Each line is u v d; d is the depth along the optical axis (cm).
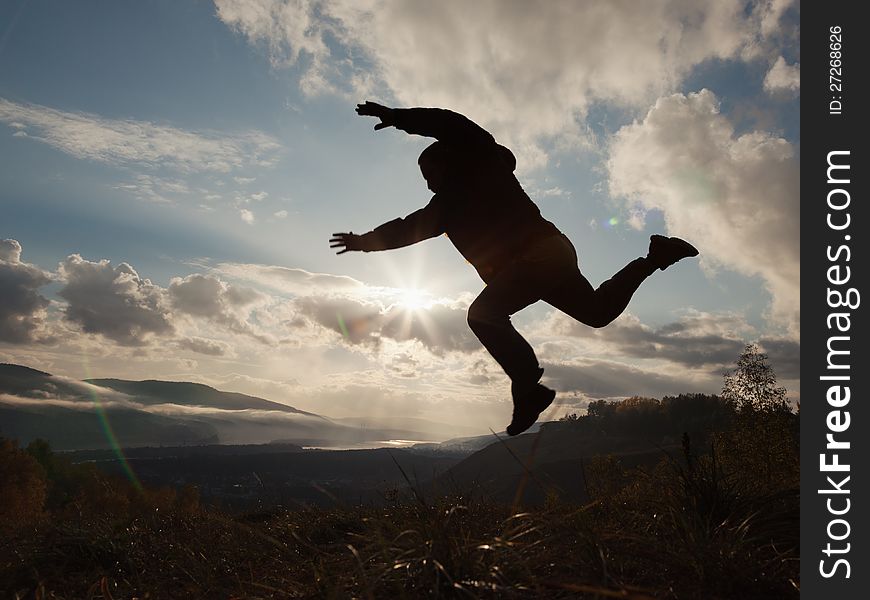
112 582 376
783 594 266
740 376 1984
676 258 348
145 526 509
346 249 336
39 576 397
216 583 346
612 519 354
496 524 343
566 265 311
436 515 332
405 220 331
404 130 324
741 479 399
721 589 267
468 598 258
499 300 304
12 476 4544
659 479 396
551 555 296
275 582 329
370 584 266
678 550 301
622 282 346
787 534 332
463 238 327
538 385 291
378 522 342
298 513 456
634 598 213
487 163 322
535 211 326
